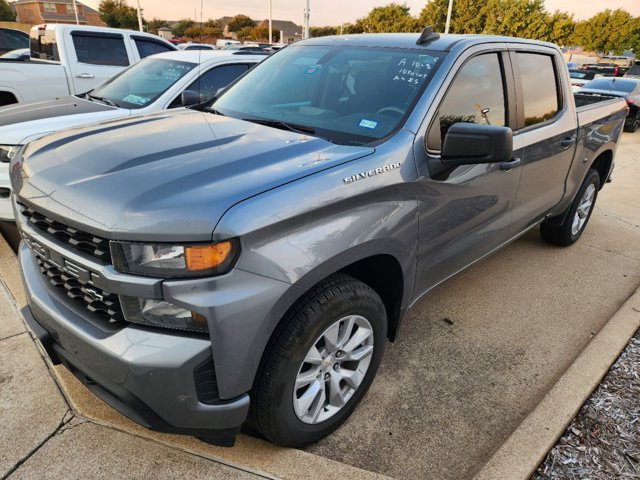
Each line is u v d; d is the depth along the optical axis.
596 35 47.66
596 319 3.62
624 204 6.57
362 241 2.10
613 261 4.67
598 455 2.31
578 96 5.54
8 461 2.11
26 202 2.04
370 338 2.38
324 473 2.12
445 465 2.28
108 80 5.93
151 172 1.92
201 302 1.68
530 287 4.06
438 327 3.40
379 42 3.09
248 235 1.71
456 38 2.95
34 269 2.24
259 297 1.76
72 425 2.31
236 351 1.77
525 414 2.63
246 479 2.07
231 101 3.20
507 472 2.16
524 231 3.89
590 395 2.69
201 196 1.76
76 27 7.33
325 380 2.25
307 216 1.89
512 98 3.20
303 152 2.19
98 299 1.83
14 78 6.66
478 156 2.27
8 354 2.76
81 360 1.89
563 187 4.14
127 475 2.06
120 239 1.68
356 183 2.08
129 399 1.78
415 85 2.63
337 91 2.83
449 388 2.80
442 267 2.82
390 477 2.13
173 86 5.21
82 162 2.08
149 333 1.74
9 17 69.19
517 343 3.27
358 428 2.46
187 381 1.74
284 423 2.08
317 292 2.03
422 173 2.40
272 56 3.55
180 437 2.27
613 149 4.88
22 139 3.91
